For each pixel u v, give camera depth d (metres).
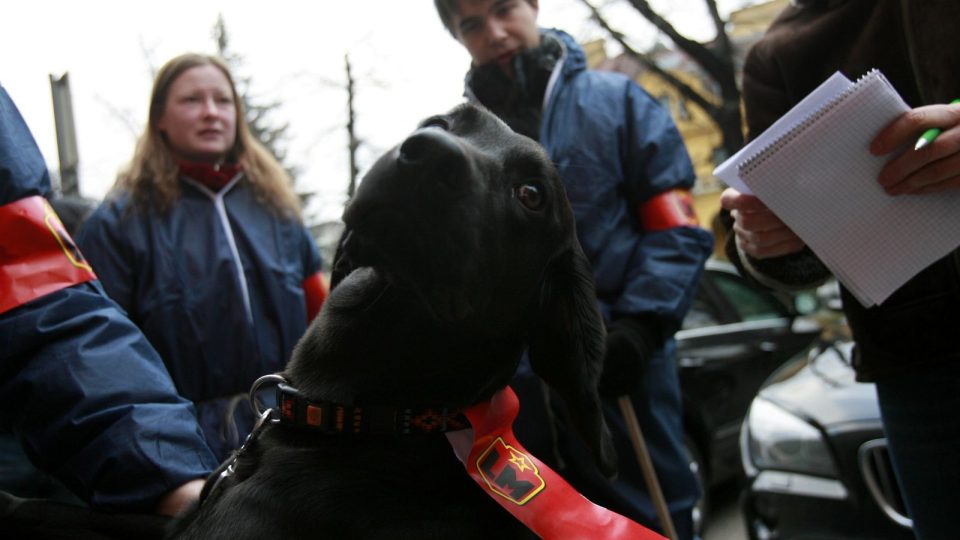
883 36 1.79
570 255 1.62
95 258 2.32
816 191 1.57
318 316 1.51
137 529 1.40
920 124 1.45
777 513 3.10
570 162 2.42
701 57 9.76
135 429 1.40
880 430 2.87
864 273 1.63
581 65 2.60
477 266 1.35
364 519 1.24
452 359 1.41
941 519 1.78
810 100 1.60
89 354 1.42
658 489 2.26
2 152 1.42
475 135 1.54
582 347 1.59
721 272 5.37
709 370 4.76
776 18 2.12
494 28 2.57
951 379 1.73
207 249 2.36
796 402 3.21
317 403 1.37
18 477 1.93
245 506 1.25
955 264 1.68
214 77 2.54
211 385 2.27
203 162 2.54
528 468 1.33
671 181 2.45
